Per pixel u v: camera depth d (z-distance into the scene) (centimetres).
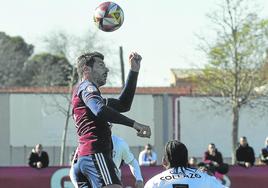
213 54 10825
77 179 1678
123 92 1812
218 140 12062
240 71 10769
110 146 1662
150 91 14450
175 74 16938
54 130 11994
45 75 18012
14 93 11988
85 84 1633
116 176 1622
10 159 11988
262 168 4547
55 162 11988
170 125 12050
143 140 11925
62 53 18025
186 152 1705
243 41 10688
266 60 10844
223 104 11194
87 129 1634
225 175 4525
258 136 12075
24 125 12012
